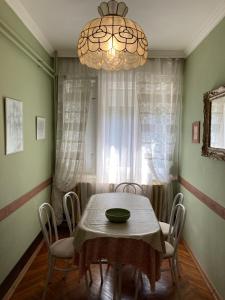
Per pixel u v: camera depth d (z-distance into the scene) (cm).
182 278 263
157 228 204
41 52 330
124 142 379
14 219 249
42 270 272
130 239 191
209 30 267
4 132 222
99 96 375
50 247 228
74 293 235
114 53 200
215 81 251
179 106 377
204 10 243
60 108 379
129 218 227
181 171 375
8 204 233
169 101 371
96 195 307
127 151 378
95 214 237
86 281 218
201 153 275
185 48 353
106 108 378
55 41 337
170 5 235
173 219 280
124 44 187
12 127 236
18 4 235
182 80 376
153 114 373
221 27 237
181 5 235
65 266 277
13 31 227
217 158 230
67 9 247
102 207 259
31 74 292
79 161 377
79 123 376
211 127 254
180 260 303
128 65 222
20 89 259
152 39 322
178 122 379
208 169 261
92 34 184
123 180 381
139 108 370
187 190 340
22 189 269
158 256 199
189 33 301
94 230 198
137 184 360
